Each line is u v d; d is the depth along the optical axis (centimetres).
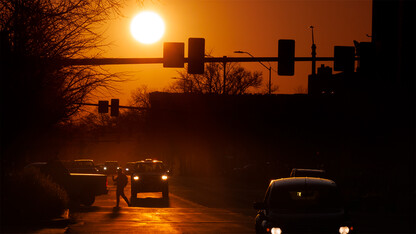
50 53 5725
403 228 6512
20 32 5581
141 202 10781
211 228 6216
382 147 12344
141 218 7331
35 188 6819
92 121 6781
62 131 7300
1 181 6319
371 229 6412
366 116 13150
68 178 9669
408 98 11381
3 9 5588
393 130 11806
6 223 6228
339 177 13475
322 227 3312
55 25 5694
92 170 13212
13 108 5816
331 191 3706
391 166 11662
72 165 13275
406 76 11350
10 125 5928
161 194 13362
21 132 6059
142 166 12456
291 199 3638
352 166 13625
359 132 13512
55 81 5897
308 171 9762
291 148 19462
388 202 9062
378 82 12506
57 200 7050
